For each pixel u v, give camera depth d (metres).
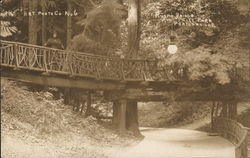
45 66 18.62
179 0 24.30
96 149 17.38
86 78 20.94
